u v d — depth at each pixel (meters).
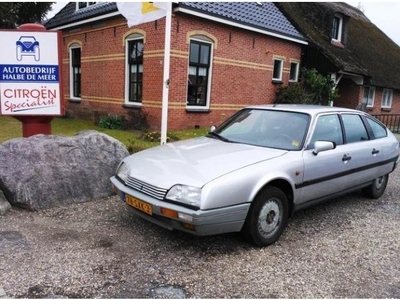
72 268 3.29
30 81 5.93
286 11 17.12
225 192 3.45
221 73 12.73
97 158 5.29
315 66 16.38
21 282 3.03
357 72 16.91
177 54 11.16
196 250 3.75
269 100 15.08
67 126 11.88
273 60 14.88
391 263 3.68
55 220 4.40
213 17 11.73
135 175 3.89
